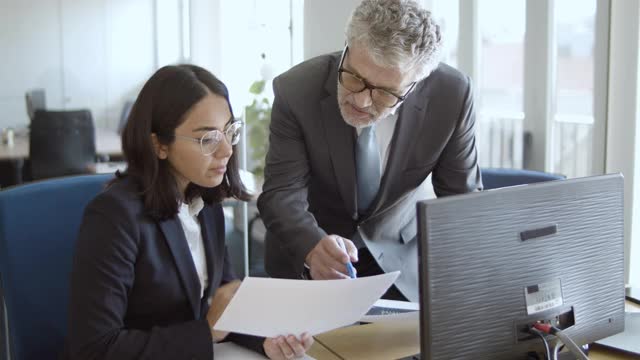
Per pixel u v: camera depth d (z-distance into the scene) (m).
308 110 1.72
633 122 2.35
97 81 4.94
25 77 4.80
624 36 2.35
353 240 1.88
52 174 4.80
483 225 1.07
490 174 2.10
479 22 3.03
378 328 1.52
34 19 4.77
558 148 2.72
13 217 1.51
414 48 1.39
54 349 1.56
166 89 1.33
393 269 1.88
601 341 1.41
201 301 1.48
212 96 1.35
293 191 1.73
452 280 1.05
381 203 1.81
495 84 3.01
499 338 1.10
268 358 1.37
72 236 1.60
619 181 1.25
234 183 1.51
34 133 4.73
